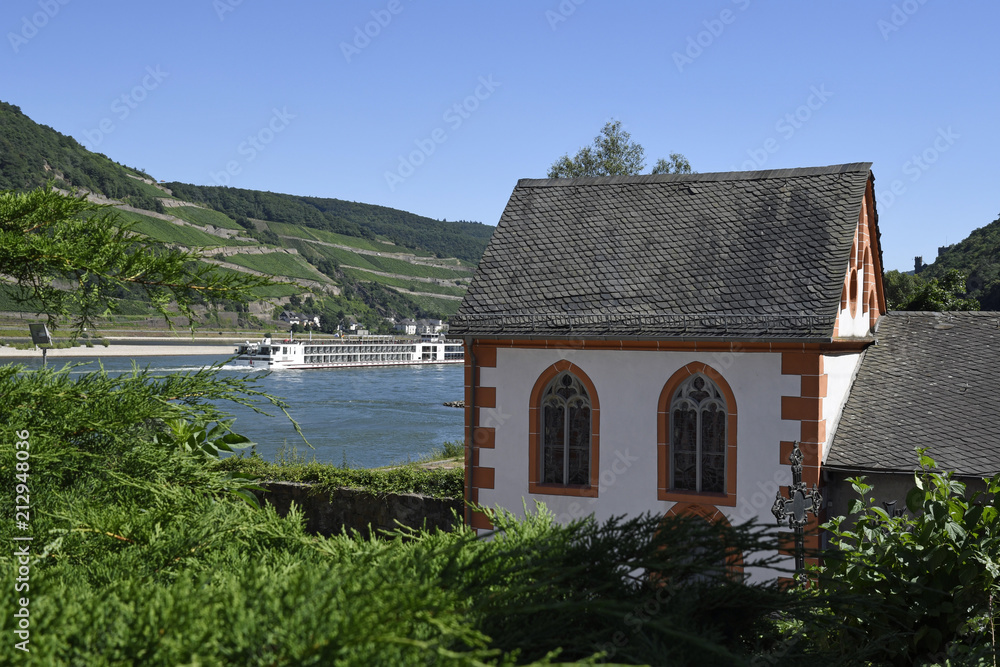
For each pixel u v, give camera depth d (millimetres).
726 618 4828
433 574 4016
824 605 4984
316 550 4539
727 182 19328
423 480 20500
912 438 15852
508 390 17047
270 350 146000
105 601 3205
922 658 5684
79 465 4617
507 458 17031
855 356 18234
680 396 16078
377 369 164250
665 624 3955
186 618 2941
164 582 3852
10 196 4469
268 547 4633
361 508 20625
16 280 4465
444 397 97250
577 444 16797
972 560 5574
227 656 2871
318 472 21406
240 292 4664
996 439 15453
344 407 84188
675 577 4723
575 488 16516
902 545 5844
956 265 83188
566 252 18672
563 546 4512
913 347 18891
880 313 20641
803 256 16750
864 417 16703
